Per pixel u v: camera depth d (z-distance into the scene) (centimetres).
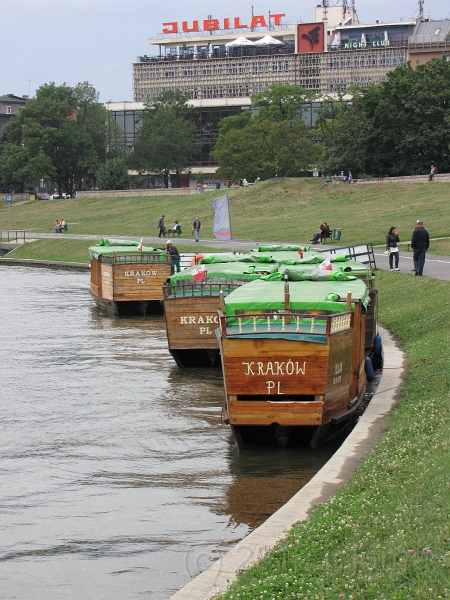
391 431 1752
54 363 3034
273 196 9494
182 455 1948
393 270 4384
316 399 1883
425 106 9844
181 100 15925
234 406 1905
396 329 3095
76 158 14162
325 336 1855
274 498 1666
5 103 17238
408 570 1031
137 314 4266
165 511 1612
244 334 1884
